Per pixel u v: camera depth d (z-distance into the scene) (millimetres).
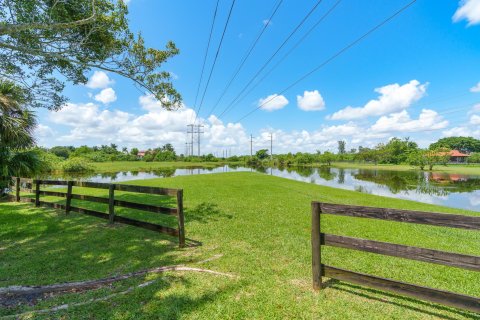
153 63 7000
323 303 2600
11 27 4363
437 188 19125
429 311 2471
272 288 2900
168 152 79500
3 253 3961
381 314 2422
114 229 5297
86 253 3975
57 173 30250
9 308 2443
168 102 7539
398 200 10398
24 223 5727
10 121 9148
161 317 2344
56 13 5633
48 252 4012
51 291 2783
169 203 8367
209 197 9656
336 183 22516
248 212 7109
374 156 59312
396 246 2434
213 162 80188
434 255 2256
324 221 6219
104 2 6172
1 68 6453
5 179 9820
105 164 53250
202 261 3678
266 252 4078
